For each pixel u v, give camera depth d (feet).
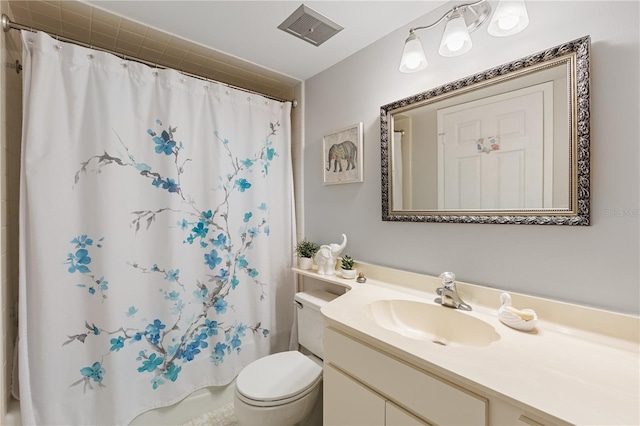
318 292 5.96
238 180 5.91
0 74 3.80
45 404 4.00
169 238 5.02
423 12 4.37
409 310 4.00
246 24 4.68
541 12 3.28
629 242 2.77
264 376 4.35
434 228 4.32
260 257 6.17
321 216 6.33
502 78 3.50
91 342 4.39
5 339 3.97
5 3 4.07
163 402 4.97
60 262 4.14
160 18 4.53
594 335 2.88
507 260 3.59
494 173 3.63
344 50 5.45
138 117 4.78
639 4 2.70
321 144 6.30
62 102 4.17
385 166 4.85
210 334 5.54
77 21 4.59
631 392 2.04
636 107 2.72
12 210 4.41
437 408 2.46
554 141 3.15
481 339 3.26
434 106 4.23
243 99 5.99
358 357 3.15
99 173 4.42
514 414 2.06
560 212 3.12
